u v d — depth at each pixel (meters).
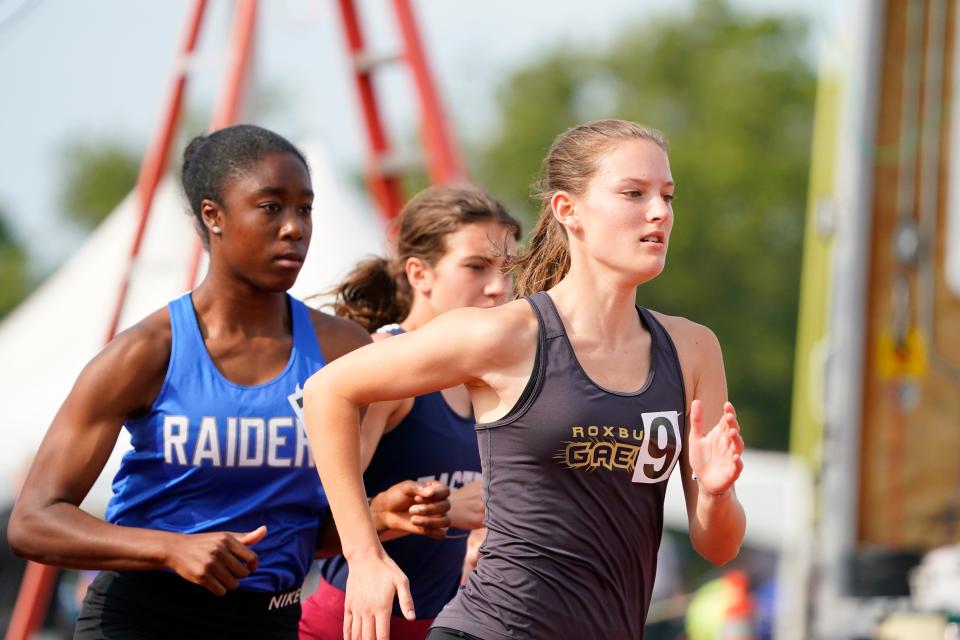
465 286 12.77
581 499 8.84
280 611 10.87
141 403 10.45
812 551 19.64
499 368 8.93
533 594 8.81
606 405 8.81
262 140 10.66
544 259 9.63
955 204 18.78
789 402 100.75
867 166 18.84
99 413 10.27
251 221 10.40
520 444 8.87
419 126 22.52
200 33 20.75
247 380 10.63
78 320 28.78
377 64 22.34
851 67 18.86
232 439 10.47
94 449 10.25
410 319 13.19
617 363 9.05
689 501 9.92
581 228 9.12
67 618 31.38
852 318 18.97
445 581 12.70
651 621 37.53
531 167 123.44
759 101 110.44
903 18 18.72
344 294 13.62
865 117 18.80
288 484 10.68
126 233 29.08
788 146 109.62
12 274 134.75
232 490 10.59
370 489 12.22
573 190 9.12
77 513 10.01
